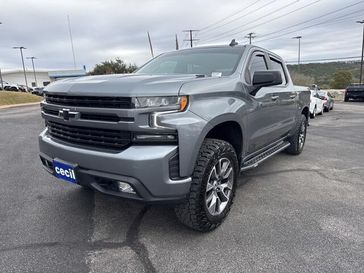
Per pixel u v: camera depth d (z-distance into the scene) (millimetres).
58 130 3217
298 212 3584
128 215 3520
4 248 2861
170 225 3279
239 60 3809
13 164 5750
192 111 2693
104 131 2734
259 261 2654
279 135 4953
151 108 2539
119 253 2783
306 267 2568
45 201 3934
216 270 2543
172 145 2602
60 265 2609
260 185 4488
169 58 4449
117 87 2666
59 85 3176
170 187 2615
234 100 3283
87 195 4117
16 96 32375
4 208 3734
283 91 4730
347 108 20375
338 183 4582
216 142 3045
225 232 3133
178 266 2598
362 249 2824
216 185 3111
